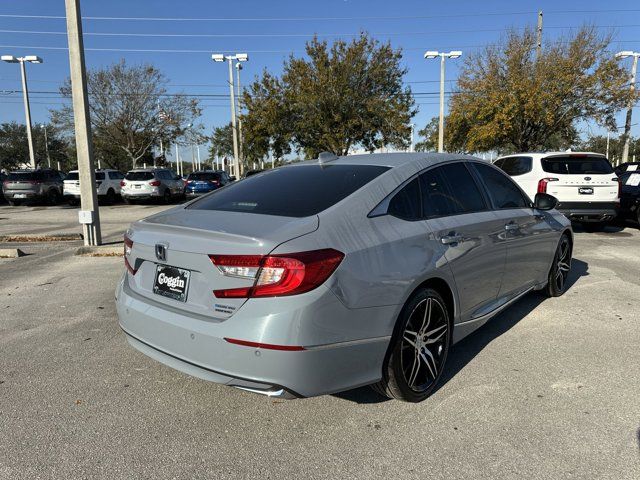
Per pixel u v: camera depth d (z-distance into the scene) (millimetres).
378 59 26750
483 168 4309
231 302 2543
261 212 2924
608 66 22812
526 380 3502
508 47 24688
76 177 22875
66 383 3531
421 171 3516
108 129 33125
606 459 2596
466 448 2707
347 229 2770
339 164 3629
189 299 2746
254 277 2473
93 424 2986
